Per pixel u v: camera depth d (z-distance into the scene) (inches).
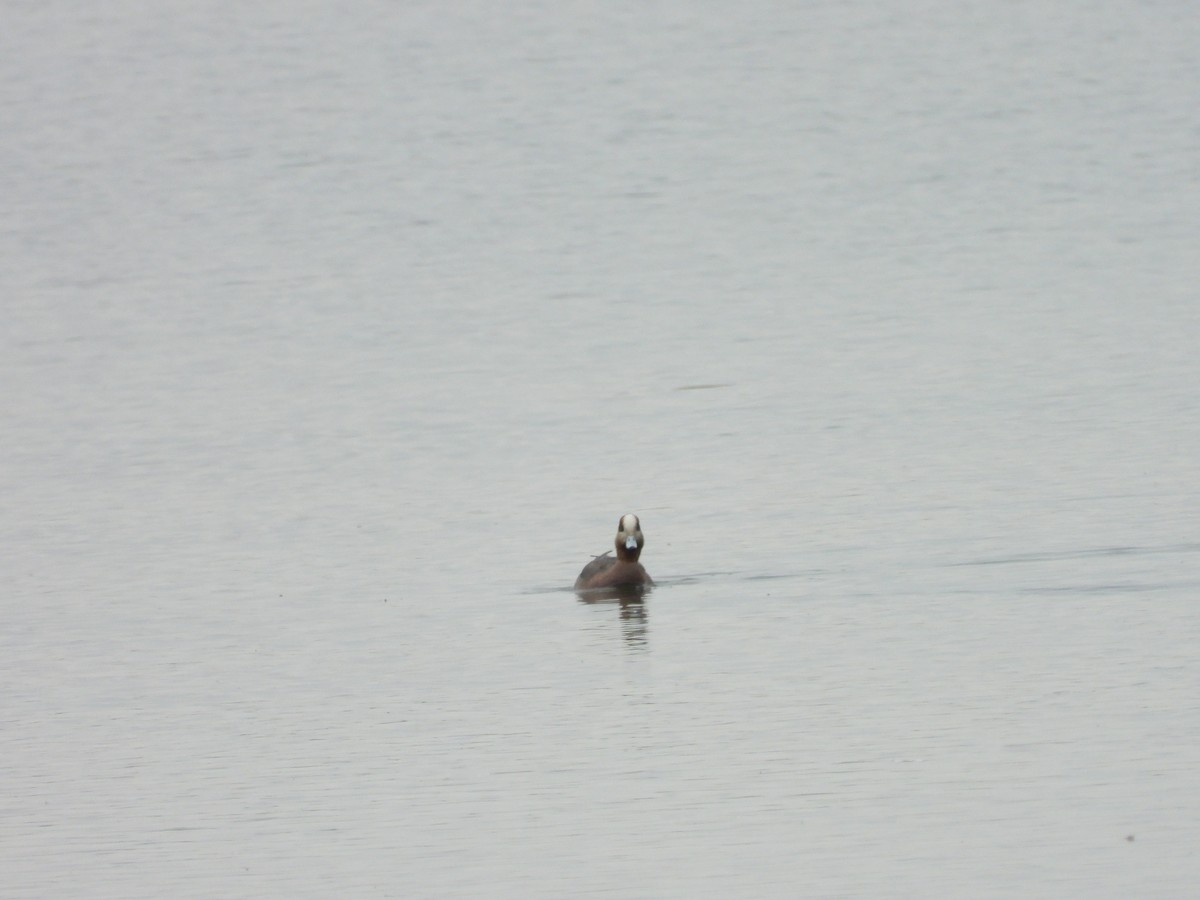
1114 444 2443.4
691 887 1114.7
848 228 4847.4
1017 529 2025.1
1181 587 1752.0
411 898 1123.9
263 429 2844.5
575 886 1127.6
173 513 2346.2
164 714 1534.2
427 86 7524.6
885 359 3186.5
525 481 2433.6
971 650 1584.6
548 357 3373.5
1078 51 7573.8
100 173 5920.3
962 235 4613.7
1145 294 3668.8
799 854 1155.9
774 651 1620.3
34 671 1686.8
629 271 4350.4
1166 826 1163.3
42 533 2269.9
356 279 4338.1
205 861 1201.4
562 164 6092.5
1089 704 1414.9
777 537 2064.5
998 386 2896.2
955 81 7194.9
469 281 4286.4
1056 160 5644.7
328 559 2081.7
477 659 1651.1
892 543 1998.0
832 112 6791.3
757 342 3420.3
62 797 1337.4
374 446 2694.4
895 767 1299.2
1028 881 1095.6
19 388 3245.6
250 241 4894.2
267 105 7096.5
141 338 3693.4
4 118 6835.6
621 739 1398.9
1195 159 5467.5
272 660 1685.5
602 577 1878.7
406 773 1350.9
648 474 2433.6
